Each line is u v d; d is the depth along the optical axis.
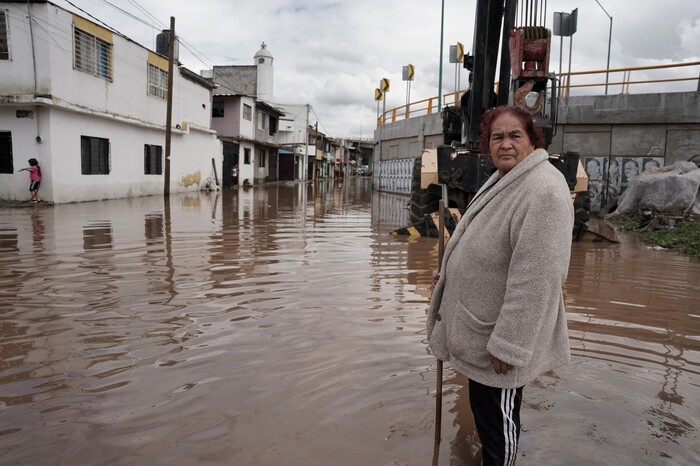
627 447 2.47
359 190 31.59
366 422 2.65
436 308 2.40
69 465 2.25
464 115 9.17
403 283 5.70
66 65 15.05
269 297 5.00
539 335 2.02
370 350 3.64
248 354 3.53
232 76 38.88
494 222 2.08
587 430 2.62
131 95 18.86
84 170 16.44
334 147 71.75
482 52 8.16
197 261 6.73
